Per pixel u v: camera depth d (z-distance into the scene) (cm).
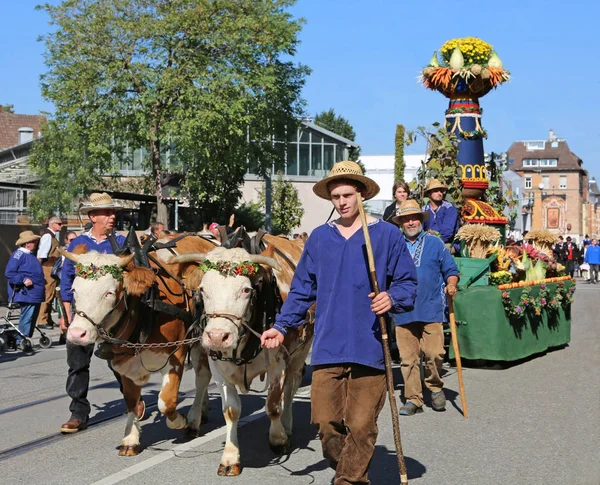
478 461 625
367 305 465
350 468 454
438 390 816
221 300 539
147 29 2444
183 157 2486
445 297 853
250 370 619
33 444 692
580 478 580
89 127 2558
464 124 1348
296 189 4344
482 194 1364
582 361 1127
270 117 2797
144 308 626
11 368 1134
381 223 476
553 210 12281
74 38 2484
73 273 742
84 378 741
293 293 490
